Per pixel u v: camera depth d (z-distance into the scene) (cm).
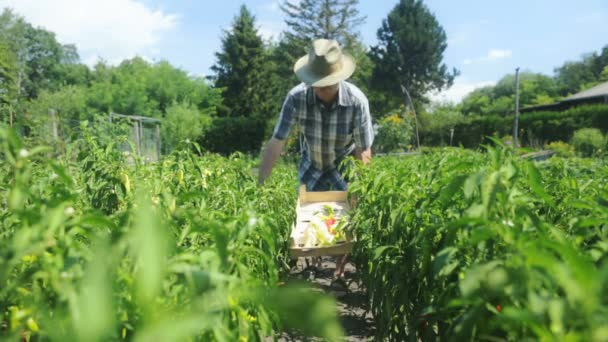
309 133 588
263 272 260
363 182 422
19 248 112
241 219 174
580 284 96
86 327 73
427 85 6200
